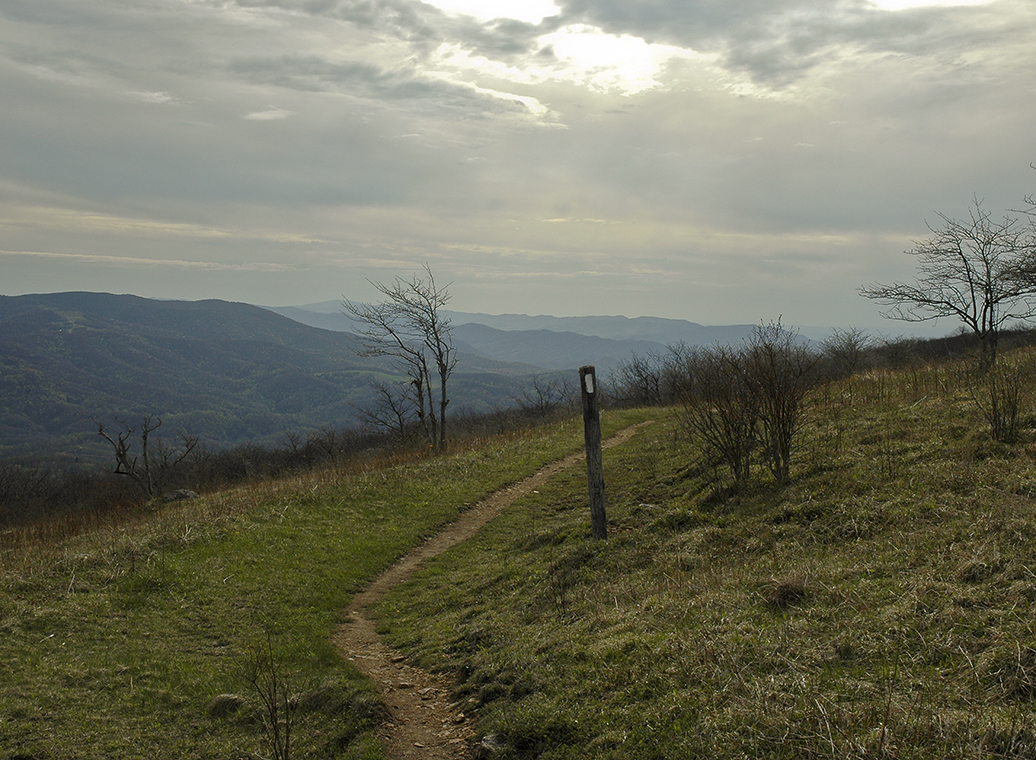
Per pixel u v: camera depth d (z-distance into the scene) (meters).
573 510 14.48
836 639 5.21
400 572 12.27
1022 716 3.80
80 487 47.34
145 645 8.70
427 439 32.59
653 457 17.17
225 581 11.02
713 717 4.63
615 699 5.37
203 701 7.16
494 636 7.85
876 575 6.31
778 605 6.21
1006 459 8.79
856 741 3.90
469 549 13.07
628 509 12.05
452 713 6.52
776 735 4.25
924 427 11.17
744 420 10.86
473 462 20.42
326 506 15.66
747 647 5.45
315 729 6.50
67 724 6.64
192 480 43.22
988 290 17.06
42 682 7.48
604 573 9.02
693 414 15.50
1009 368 13.70
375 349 31.23
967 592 5.36
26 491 47.09
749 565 7.68
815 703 4.39
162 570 11.23
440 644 8.34
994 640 4.66
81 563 11.52
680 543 9.24
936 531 6.97
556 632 7.23
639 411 30.67
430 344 29.98
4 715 6.68
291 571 11.64
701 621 6.21
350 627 9.72
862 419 12.91
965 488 8.12
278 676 7.66
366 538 13.71
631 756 4.62
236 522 14.18
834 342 32.88
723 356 11.59
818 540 7.95
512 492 17.25
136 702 7.16
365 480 18.14
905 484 8.76
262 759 5.98
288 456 50.16
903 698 4.30
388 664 8.19
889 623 5.23
